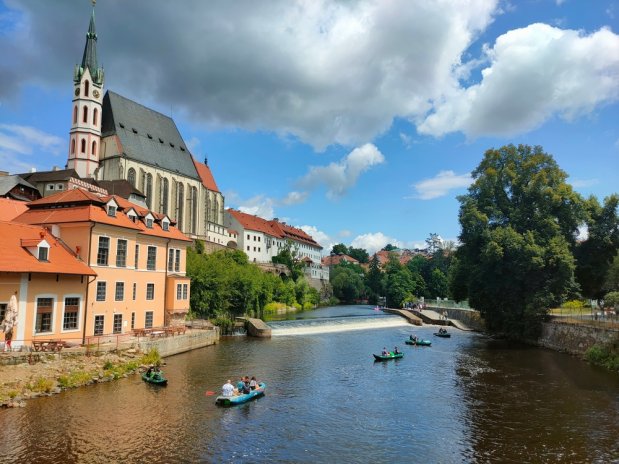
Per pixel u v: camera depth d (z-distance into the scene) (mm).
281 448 22953
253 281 85562
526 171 65875
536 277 62031
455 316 98188
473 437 24891
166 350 45156
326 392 34156
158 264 52781
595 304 78000
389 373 41219
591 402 31625
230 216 161875
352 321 82188
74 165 105500
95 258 42469
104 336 42500
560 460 21781
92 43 108750
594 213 67188
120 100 116125
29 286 35562
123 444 22625
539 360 48281
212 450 22391
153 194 115812
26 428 24000
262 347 54281
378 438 24656
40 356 32781
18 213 49625
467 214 67125
